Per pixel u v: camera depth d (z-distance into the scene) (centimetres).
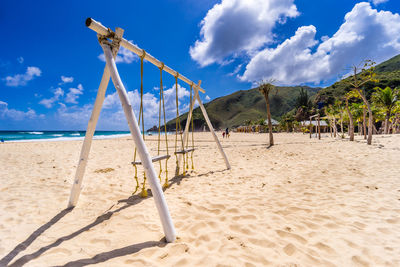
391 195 321
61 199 330
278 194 344
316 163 608
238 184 411
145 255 177
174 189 387
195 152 978
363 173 467
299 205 290
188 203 306
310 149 962
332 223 233
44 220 255
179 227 233
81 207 297
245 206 290
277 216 254
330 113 2564
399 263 162
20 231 226
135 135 226
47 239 209
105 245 196
